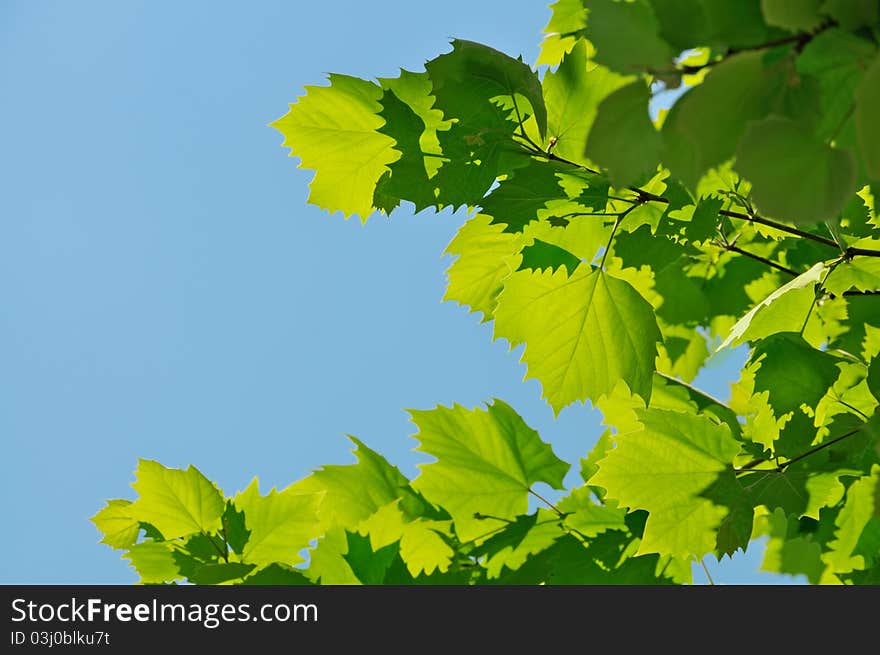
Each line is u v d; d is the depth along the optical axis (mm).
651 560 3377
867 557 3309
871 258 2984
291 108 2994
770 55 1207
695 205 2750
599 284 2918
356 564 3365
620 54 1266
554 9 3283
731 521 2883
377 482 3660
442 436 3641
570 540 3418
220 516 3305
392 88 2799
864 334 3312
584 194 2746
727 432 2932
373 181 3094
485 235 3344
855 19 1158
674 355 3994
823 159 1193
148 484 3279
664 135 1262
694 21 1240
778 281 3824
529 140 2713
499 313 2920
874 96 1102
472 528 3553
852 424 2840
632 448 2945
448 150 2705
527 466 3652
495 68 2604
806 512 2934
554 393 2975
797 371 2943
